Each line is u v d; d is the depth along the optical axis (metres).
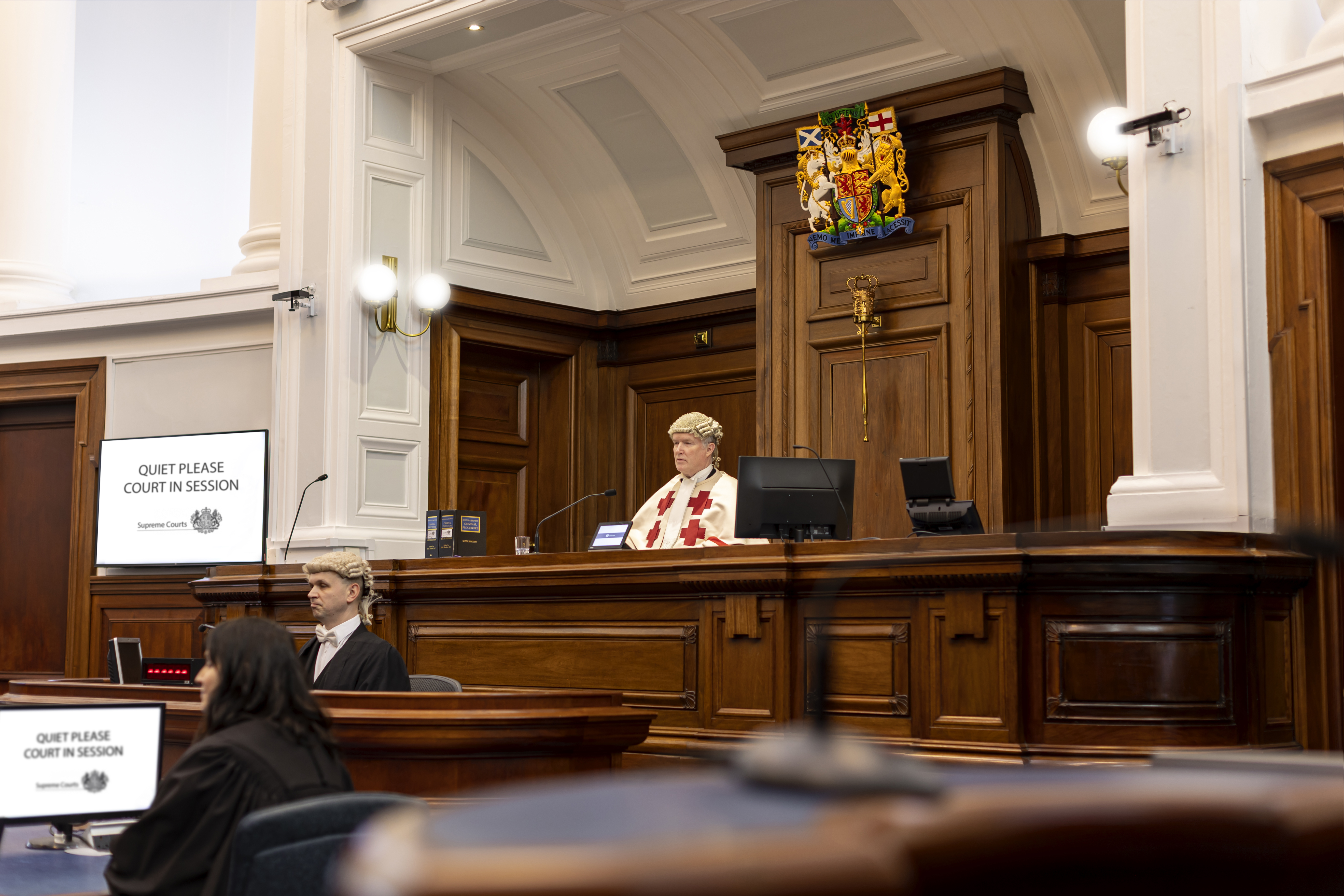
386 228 8.08
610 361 9.38
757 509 5.02
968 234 7.12
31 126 9.76
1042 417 7.16
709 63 8.01
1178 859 0.94
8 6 9.81
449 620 6.00
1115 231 7.01
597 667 5.44
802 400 7.76
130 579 8.82
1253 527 4.46
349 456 7.78
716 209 8.77
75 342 9.32
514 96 8.69
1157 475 4.73
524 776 4.06
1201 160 4.73
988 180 7.05
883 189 7.27
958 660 4.43
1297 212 4.67
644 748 5.15
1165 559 4.18
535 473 9.21
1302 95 4.55
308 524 7.81
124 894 2.54
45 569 9.44
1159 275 4.78
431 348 8.33
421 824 0.87
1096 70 6.84
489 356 9.01
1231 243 4.62
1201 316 4.68
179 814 2.55
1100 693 4.24
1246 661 4.29
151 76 10.30
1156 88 4.86
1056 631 4.30
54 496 9.48
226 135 10.04
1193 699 4.22
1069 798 0.90
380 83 8.12
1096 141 5.42
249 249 8.74
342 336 7.82
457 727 3.91
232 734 2.64
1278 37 4.96
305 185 8.07
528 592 5.67
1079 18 6.70
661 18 7.74
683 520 5.93
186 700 4.38
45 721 3.18
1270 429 4.64
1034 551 4.25
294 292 7.87
